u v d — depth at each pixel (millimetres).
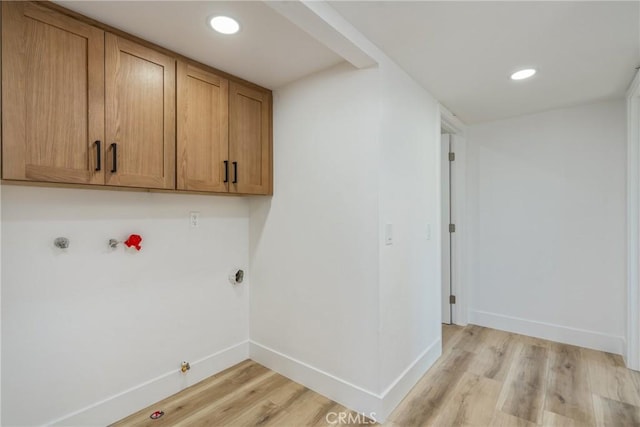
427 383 2201
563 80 2209
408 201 2152
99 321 1746
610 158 2609
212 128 1979
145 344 1940
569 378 2232
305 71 2072
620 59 1902
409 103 2152
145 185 1660
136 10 1427
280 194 2326
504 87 2338
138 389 1897
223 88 2043
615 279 2604
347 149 1938
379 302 1823
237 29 1589
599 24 1550
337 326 2002
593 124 2672
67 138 1406
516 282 3062
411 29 1604
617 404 1934
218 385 2182
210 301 2301
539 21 1526
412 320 2201
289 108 2256
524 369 2371
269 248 2408
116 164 1550
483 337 2973
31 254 1518
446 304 3352
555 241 2857
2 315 1445
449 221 3342
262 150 2297
